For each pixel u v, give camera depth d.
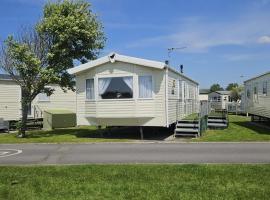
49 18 23.16
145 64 19.73
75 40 23.67
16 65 22.48
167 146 16.23
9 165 12.41
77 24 23.31
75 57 24.03
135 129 25.19
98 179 9.73
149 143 17.75
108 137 21.36
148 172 10.37
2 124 27.23
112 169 10.93
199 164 11.34
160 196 8.01
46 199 8.09
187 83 27.86
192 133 19.91
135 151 14.89
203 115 21.83
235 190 8.32
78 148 16.56
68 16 23.28
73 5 23.88
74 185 9.18
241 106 44.56
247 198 7.74
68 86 24.23
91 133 23.52
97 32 23.92
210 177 9.59
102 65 20.72
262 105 25.12
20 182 9.70
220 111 38.88
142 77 20.12
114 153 14.53
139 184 9.08
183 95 25.50
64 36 22.91
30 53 22.30
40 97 30.77
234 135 19.69
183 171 10.35
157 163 11.91
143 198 7.91
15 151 16.28
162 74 19.92
